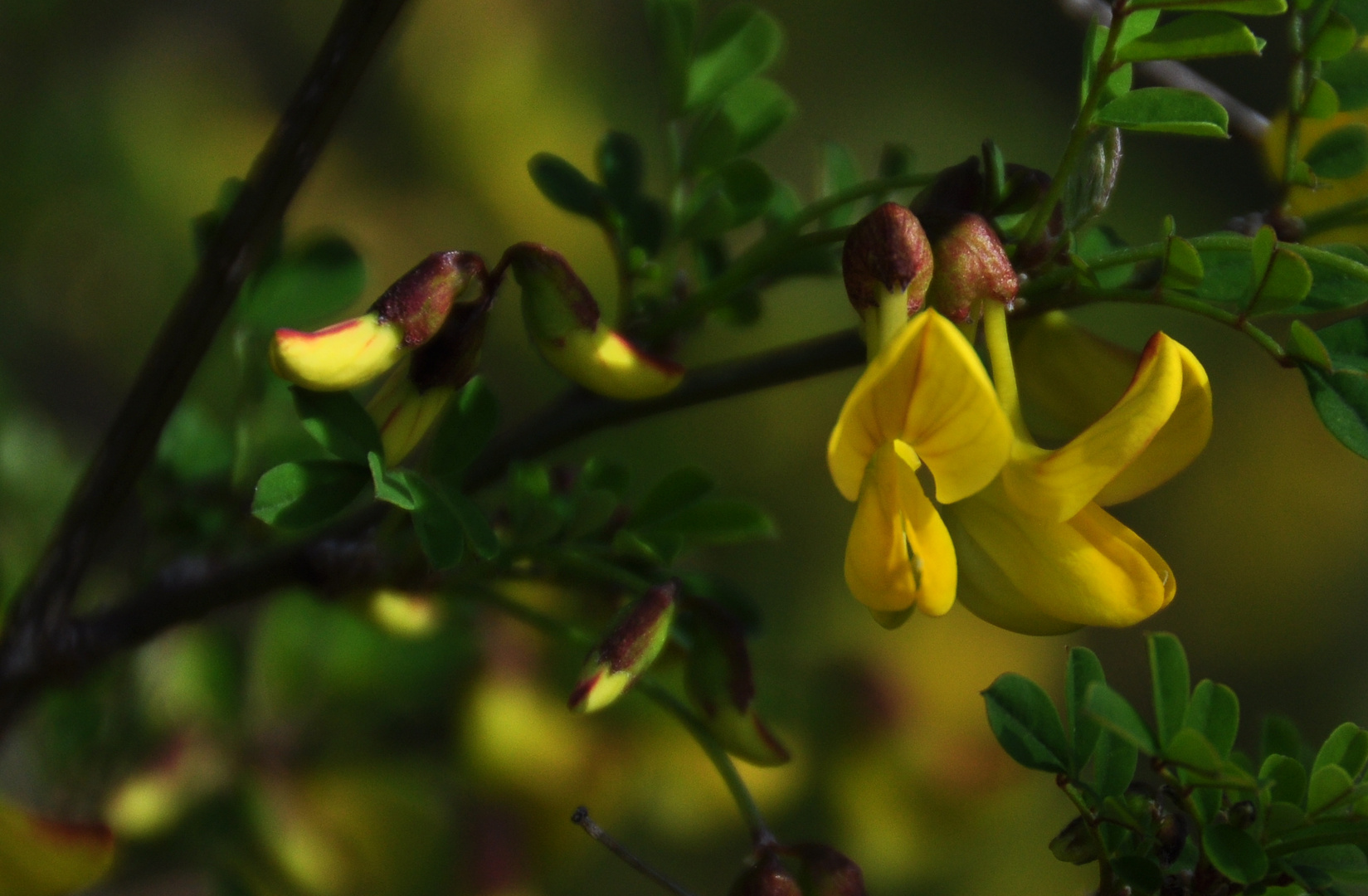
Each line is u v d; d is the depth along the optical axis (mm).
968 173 294
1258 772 292
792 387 625
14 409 353
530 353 624
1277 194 301
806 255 316
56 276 605
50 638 309
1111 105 288
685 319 307
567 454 553
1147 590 285
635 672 292
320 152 300
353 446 294
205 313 302
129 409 304
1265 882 286
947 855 362
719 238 316
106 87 646
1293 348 288
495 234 668
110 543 325
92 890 339
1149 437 281
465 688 345
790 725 354
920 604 284
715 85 314
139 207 624
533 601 340
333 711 346
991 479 282
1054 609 287
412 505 293
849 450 284
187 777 341
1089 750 289
